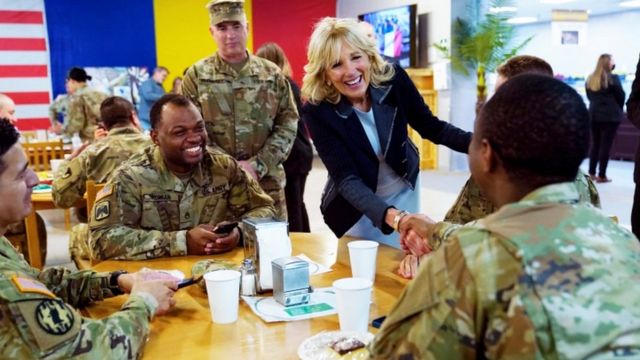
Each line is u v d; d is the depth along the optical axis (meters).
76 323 1.06
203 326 1.31
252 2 9.38
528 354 0.69
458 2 7.63
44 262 3.95
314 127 2.05
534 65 1.53
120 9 8.54
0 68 7.95
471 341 0.73
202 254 1.88
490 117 0.79
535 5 9.99
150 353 1.18
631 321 0.70
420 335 0.76
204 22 9.05
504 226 0.76
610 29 11.66
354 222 2.06
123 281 1.45
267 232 1.50
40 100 8.21
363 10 9.38
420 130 2.22
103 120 3.14
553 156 0.76
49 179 3.82
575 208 0.78
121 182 1.93
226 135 2.86
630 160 8.85
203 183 2.03
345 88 1.98
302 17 9.72
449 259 0.76
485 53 7.29
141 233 1.88
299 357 1.14
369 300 1.24
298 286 1.42
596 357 0.68
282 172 2.92
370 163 2.05
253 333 1.27
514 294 0.70
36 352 1.00
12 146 1.14
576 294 0.70
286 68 3.83
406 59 8.23
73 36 8.32
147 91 7.94
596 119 6.82
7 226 1.19
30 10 8.03
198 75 2.85
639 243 0.79
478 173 0.83
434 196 6.25
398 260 1.78
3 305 0.99
